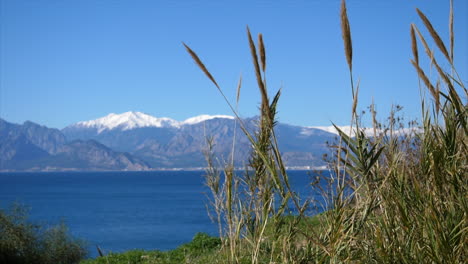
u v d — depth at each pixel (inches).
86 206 4628.4
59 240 1099.3
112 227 3070.9
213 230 2628.0
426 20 111.1
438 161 111.0
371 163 111.0
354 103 108.0
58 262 1090.1
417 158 125.3
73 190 7691.9
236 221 148.1
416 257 108.5
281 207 128.6
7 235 1015.6
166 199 5477.4
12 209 1044.5
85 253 1131.9
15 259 1031.0
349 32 102.4
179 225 3068.4
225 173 145.9
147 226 3073.3
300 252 134.5
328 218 118.9
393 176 116.0
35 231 1077.8
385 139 128.6
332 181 119.3
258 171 144.0
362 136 113.0
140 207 4468.5
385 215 117.3
